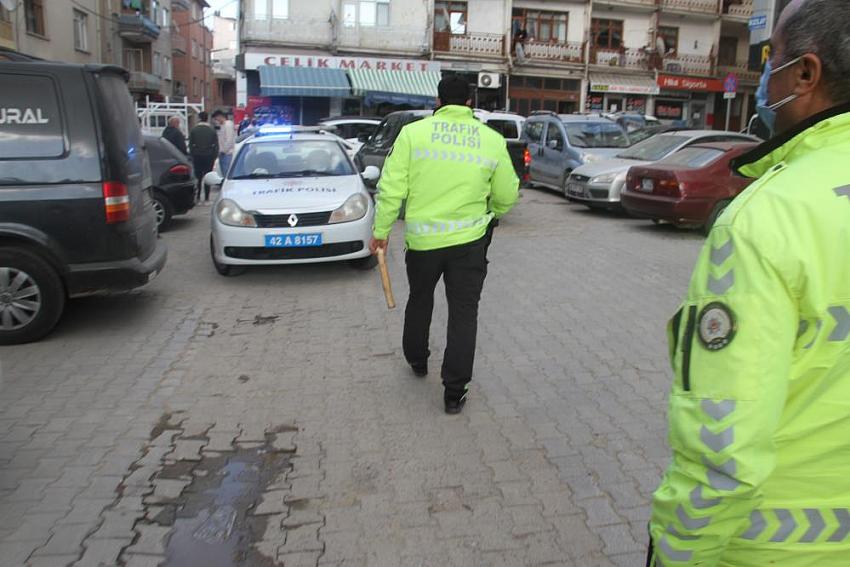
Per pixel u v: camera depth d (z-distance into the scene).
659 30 34.00
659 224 11.21
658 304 6.45
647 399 4.36
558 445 3.75
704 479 1.19
